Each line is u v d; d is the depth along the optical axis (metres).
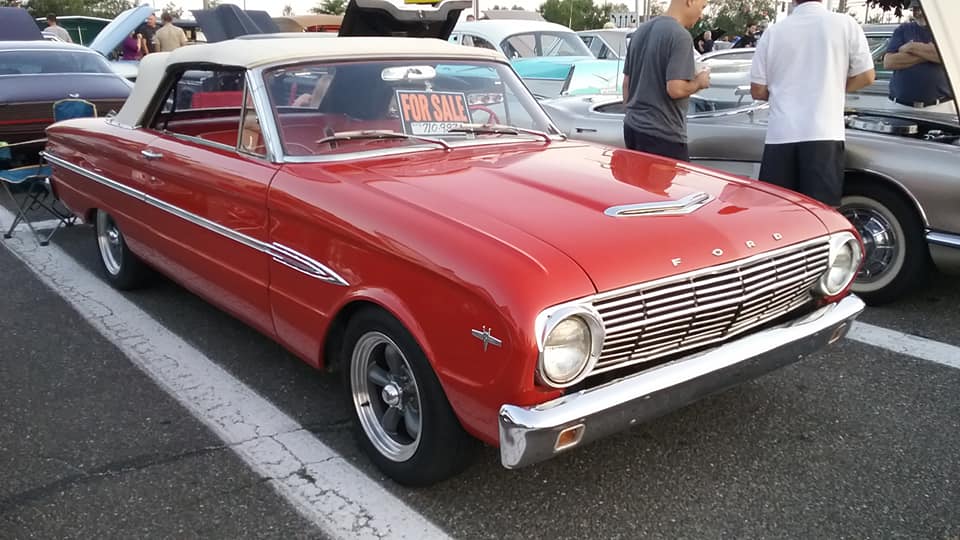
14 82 8.23
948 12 3.83
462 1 5.29
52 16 16.12
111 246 5.11
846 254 3.07
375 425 2.99
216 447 3.21
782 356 2.84
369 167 3.19
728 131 5.21
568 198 2.82
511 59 10.12
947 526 2.66
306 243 2.98
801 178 4.60
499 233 2.49
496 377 2.30
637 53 4.99
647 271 2.42
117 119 4.64
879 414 3.42
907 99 6.15
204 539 2.63
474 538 2.63
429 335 2.49
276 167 3.21
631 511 2.77
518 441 2.28
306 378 3.84
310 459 3.11
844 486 2.90
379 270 2.66
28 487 2.93
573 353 2.30
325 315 2.96
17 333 4.40
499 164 3.26
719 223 2.74
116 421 3.43
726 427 3.32
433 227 2.55
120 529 2.69
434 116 3.66
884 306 4.75
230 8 9.32
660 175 3.24
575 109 6.61
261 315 3.41
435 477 2.76
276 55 3.46
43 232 6.60
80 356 4.10
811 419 3.38
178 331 4.43
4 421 3.42
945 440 3.20
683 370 2.54
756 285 2.70
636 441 3.21
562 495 2.86
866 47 4.47
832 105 4.45
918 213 4.43
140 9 13.03
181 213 3.81
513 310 2.22
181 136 3.99
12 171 6.26
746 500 2.82
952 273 4.48
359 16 5.01
